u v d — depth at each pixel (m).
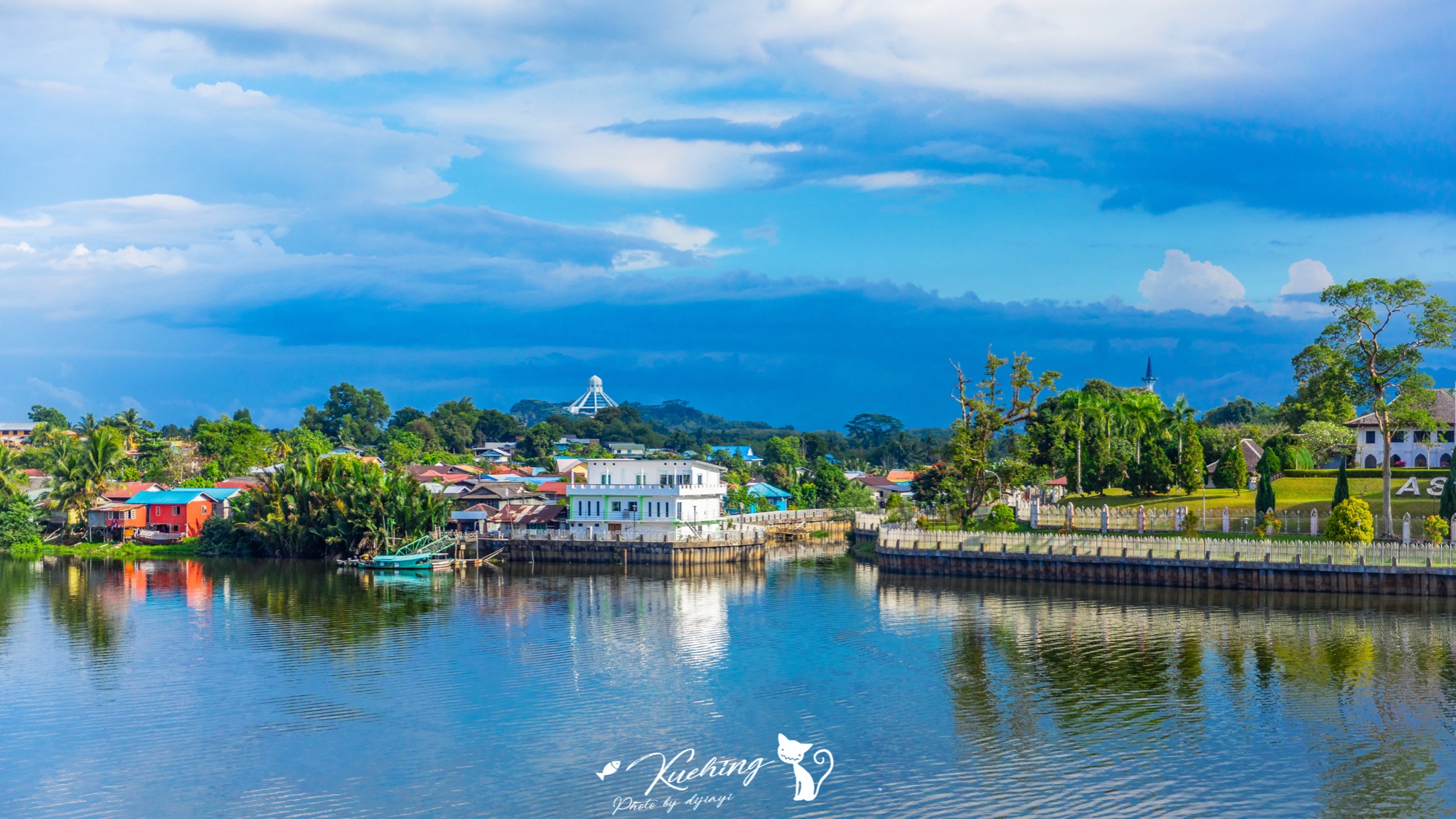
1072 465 169.50
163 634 95.12
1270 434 191.50
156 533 171.12
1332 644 84.06
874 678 77.56
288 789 57.25
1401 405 113.62
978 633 91.94
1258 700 69.94
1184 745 61.97
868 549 156.62
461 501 177.00
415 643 90.88
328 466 159.75
